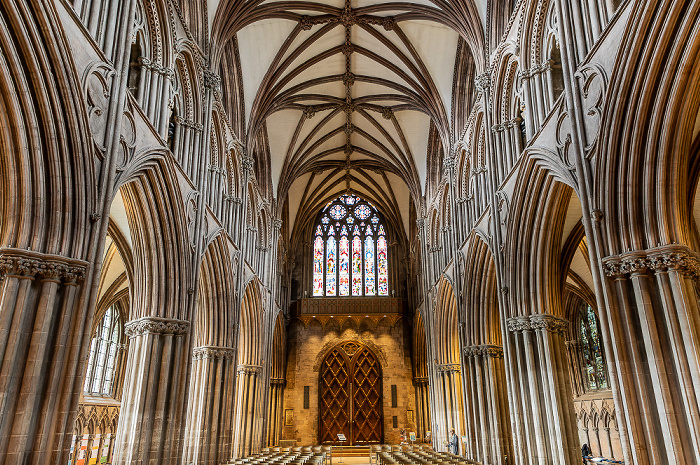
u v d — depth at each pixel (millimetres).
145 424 13031
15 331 8352
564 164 11695
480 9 18344
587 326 27250
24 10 8406
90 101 9945
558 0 11898
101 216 9930
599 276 9672
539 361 14102
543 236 14258
